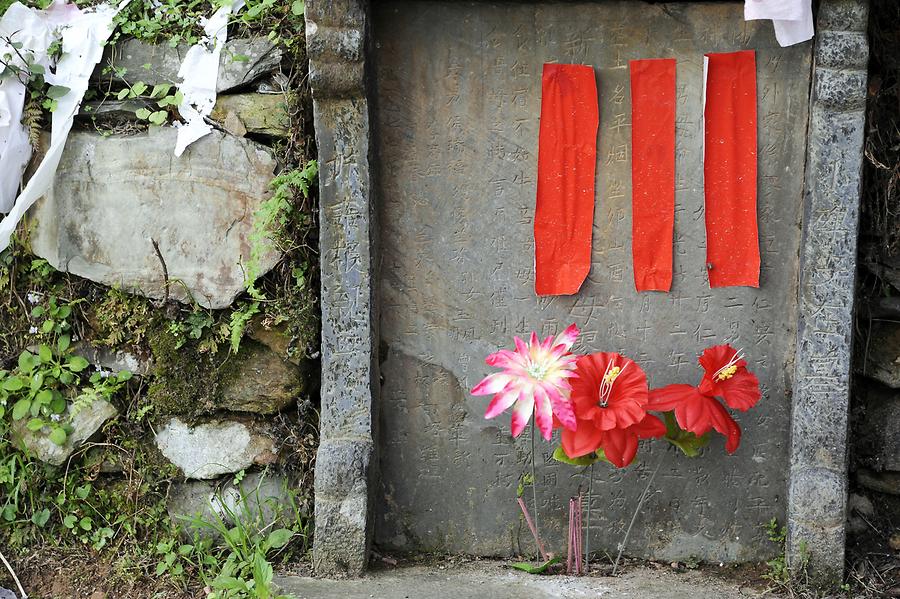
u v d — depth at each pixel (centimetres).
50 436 322
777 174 304
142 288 321
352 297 303
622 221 310
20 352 327
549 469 320
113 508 326
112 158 317
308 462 324
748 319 310
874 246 319
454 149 308
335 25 286
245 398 322
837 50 283
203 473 324
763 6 280
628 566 318
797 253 306
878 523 324
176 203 318
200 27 321
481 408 319
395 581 300
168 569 316
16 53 313
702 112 303
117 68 319
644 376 284
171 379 323
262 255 317
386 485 323
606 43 303
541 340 315
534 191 309
